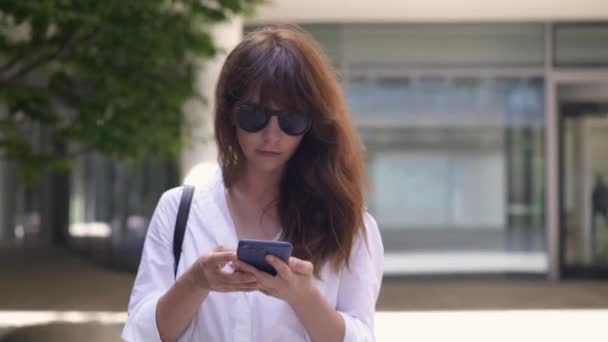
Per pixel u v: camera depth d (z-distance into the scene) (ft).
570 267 52.11
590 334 34.30
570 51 51.37
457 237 51.65
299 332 9.04
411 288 49.24
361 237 9.48
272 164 9.05
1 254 80.79
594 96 51.62
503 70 51.34
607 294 45.93
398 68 51.49
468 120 51.39
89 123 31.65
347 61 51.52
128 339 8.89
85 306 43.75
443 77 51.39
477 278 51.62
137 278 9.43
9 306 43.78
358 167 9.50
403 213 51.62
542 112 51.42
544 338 33.47
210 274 8.25
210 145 43.14
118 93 32.42
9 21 31.40
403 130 51.52
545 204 51.52
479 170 51.55
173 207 9.50
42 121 31.91
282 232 9.41
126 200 61.57
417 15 49.85
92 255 72.54
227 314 9.04
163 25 30.86
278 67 8.87
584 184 52.01
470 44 51.34
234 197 9.57
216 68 42.96
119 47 30.78
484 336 33.99
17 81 31.89
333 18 50.44
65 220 88.38
